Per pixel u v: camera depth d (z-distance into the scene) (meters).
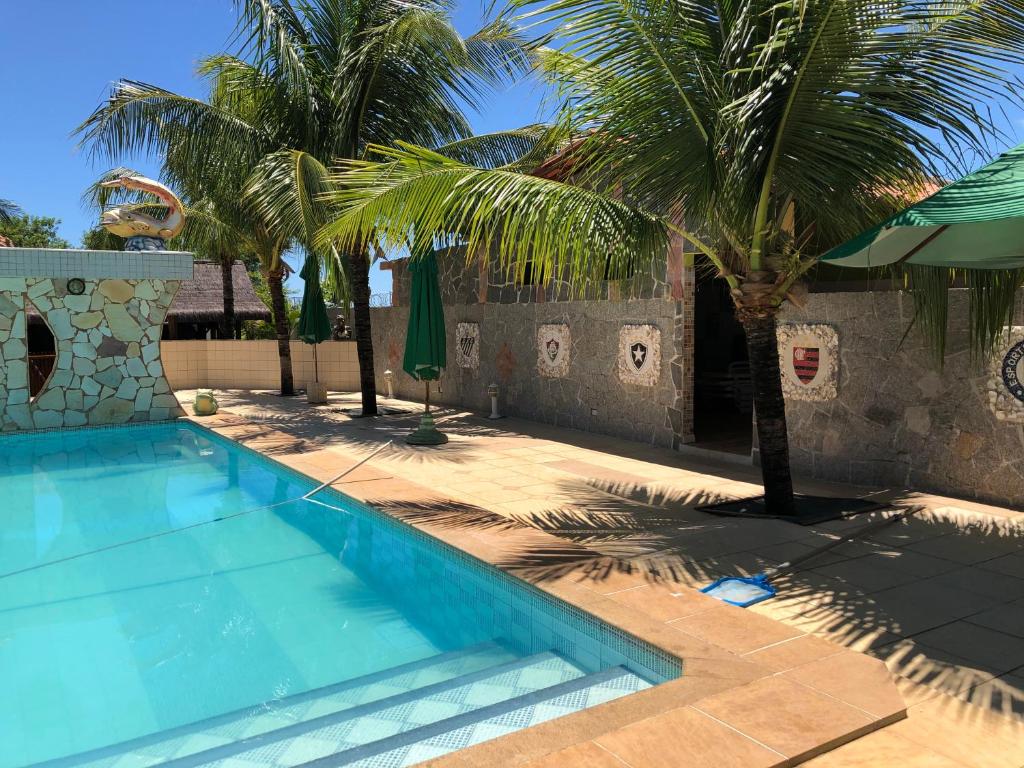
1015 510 6.89
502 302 14.91
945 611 4.63
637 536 6.38
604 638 4.50
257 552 7.05
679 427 10.75
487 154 14.38
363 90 13.65
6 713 4.18
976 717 3.38
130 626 5.40
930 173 6.01
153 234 14.85
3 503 8.95
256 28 13.16
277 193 12.59
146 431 14.26
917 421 7.72
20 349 13.66
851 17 5.36
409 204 6.53
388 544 7.20
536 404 14.05
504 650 4.93
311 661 4.80
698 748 3.06
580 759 3.00
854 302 8.20
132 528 7.88
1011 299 6.56
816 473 8.75
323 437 12.51
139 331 14.70
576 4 5.83
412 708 3.99
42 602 5.85
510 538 6.28
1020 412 6.83
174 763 3.52
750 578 5.13
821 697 3.49
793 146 5.95
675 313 10.68
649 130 6.16
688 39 6.07
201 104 13.50
